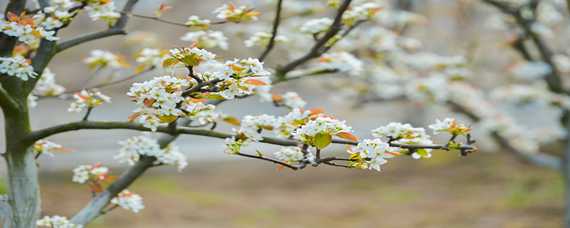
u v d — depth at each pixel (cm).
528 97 620
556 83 612
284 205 945
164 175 1134
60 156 1177
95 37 266
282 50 520
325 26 319
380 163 216
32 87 256
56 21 238
